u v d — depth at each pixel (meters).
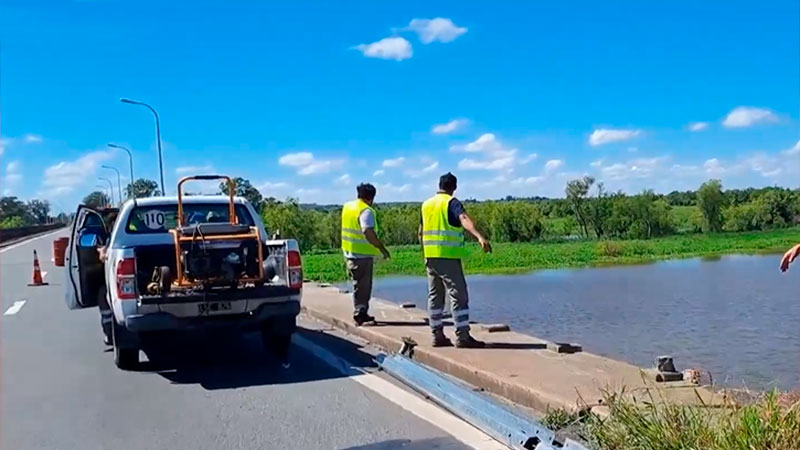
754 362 11.84
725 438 4.75
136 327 8.58
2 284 22.55
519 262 36.22
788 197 66.25
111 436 6.69
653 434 5.00
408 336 10.07
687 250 44.75
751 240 54.06
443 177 9.12
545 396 6.60
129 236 9.55
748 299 20.69
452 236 8.99
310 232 46.41
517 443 5.85
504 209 60.66
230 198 9.95
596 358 8.30
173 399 7.89
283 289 9.02
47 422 7.19
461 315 9.02
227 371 9.15
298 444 6.24
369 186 11.29
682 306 19.27
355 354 9.97
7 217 113.75
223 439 6.46
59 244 12.49
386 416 6.96
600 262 36.28
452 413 6.99
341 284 23.89
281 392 8.02
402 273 30.27
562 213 66.00
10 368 9.73
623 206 63.06
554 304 19.91
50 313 15.48
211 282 8.80
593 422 5.57
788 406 5.01
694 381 6.98
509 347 9.03
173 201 10.02
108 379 8.93
